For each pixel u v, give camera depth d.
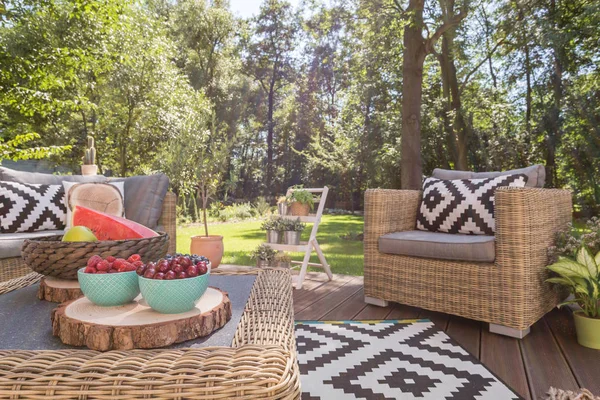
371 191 2.51
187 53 13.95
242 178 15.96
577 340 1.88
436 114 8.77
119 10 7.67
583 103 6.87
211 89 14.53
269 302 1.02
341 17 7.91
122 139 9.70
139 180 2.98
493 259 1.99
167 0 13.65
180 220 9.65
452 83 7.66
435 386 1.42
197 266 0.85
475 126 8.02
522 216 1.89
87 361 0.61
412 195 2.71
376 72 9.15
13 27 7.42
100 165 9.88
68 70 7.42
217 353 0.65
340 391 1.38
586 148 6.84
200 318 0.78
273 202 15.55
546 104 7.36
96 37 8.12
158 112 9.49
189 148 4.60
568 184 6.99
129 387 0.55
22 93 6.50
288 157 16.42
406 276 2.33
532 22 6.99
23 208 2.62
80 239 1.08
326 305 2.53
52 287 1.03
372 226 2.50
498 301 1.96
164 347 0.73
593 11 6.37
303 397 1.34
